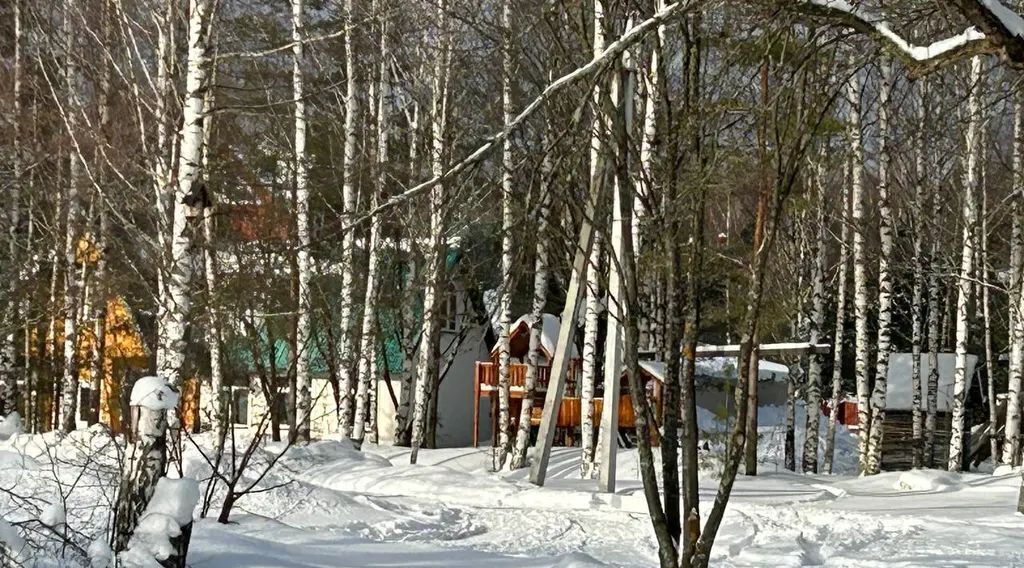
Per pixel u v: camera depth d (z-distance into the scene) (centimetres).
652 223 618
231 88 1028
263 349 2355
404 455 2419
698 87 570
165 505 787
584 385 2047
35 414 3108
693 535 545
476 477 1834
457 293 3325
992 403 2939
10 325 2452
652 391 1856
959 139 2233
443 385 3741
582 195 718
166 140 1157
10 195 2502
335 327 2641
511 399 2967
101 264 2355
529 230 601
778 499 1670
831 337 4022
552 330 3006
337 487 1862
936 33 738
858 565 1061
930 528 1308
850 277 3525
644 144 905
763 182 558
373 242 2386
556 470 2130
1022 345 2178
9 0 1923
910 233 2794
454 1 2022
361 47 2180
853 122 2062
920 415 2673
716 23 587
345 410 2400
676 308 578
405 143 2955
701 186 572
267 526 1124
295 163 2108
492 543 1249
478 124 2514
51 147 2320
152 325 2608
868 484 1891
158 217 1176
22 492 1199
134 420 848
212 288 1641
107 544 775
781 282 2873
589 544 1246
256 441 1209
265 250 956
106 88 1481
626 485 1822
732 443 548
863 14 628
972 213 2273
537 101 552
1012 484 1783
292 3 1752
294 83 1762
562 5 607
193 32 965
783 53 573
